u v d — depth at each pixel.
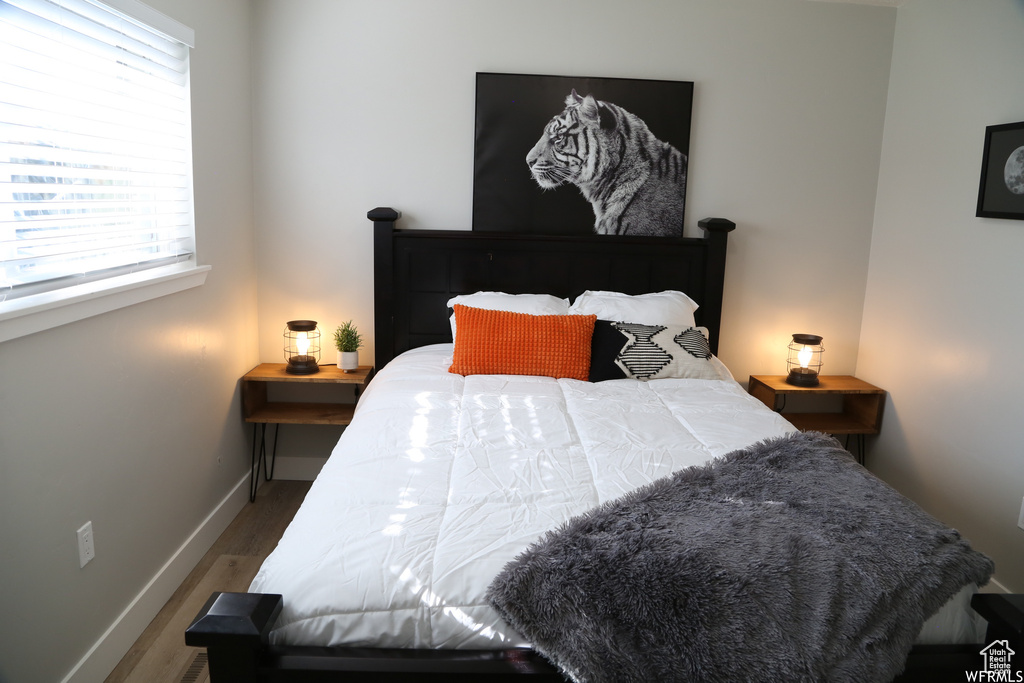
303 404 3.55
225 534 3.08
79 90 2.02
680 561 1.48
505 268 3.45
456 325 3.07
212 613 1.40
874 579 1.51
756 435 2.31
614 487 1.89
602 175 3.42
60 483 1.91
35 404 1.80
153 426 2.44
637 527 1.60
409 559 1.54
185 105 2.64
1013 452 2.65
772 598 1.44
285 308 3.53
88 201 2.08
